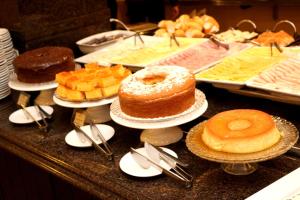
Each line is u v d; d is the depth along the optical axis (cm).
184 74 152
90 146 153
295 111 161
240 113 132
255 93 165
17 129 180
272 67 181
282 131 127
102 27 286
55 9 253
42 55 206
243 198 116
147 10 452
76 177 143
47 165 155
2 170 209
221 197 118
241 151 119
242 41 237
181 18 270
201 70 193
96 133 157
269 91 158
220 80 173
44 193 183
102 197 132
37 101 203
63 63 201
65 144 161
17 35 245
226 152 121
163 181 128
